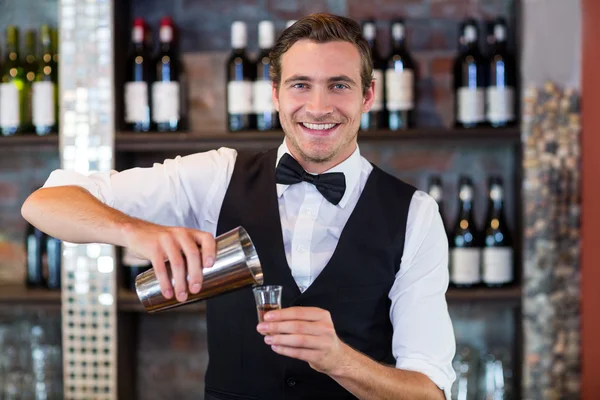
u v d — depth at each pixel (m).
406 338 1.57
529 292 2.53
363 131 2.53
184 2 2.84
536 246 2.53
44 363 2.72
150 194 1.63
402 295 1.62
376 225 1.63
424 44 2.80
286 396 1.57
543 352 2.53
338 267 1.61
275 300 1.19
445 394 1.54
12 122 2.66
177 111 2.61
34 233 2.77
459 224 2.73
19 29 2.88
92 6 2.58
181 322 2.90
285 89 1.50
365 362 1.32
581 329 2.53
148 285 1.27
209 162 1.70
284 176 1.63
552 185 2.52
